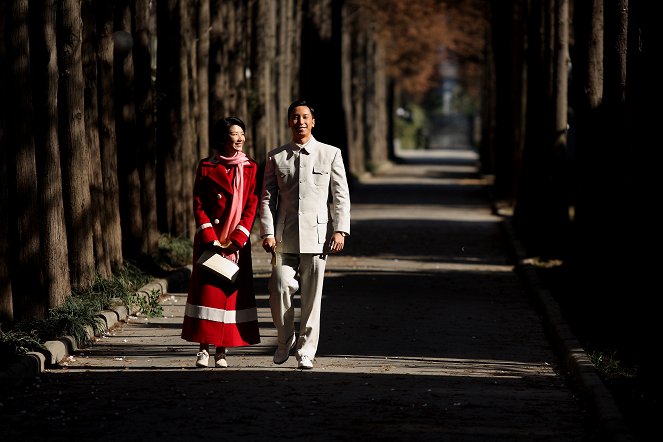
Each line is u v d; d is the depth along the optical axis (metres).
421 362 19.91
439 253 40.97
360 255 39.84
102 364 19.09
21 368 17.30
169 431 14.17
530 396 16.81
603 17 27.67
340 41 74.94
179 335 22.36
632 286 21.64
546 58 40.44
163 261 31.91
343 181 18.17
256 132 50.28
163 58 35.38
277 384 17.28
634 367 18.23
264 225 18.17
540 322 25.27
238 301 18.33
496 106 75.62
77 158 24.44
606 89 26.17
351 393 16.70
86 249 24.64
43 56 21.77
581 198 30.20
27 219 21.11
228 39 44.84
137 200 30.62
